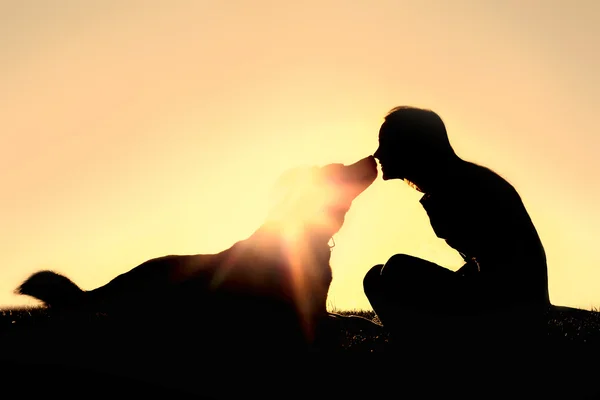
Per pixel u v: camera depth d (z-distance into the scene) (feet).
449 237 16.49
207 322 16.46
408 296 16.06
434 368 15.06
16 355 15.11
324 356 16.06
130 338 16.19
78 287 17.70
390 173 17.19
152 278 17.25
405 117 16.53
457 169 16.29
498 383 14.21
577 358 15.43
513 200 15.94
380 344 17.11
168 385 13.84
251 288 16.66
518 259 15.60
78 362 14.78
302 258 17.10
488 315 15.51
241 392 13.73
